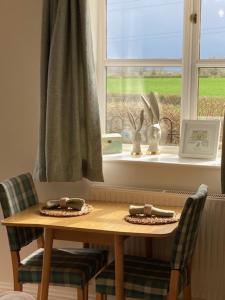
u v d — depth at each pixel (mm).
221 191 3041
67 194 3473
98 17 3555
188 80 3406
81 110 3279
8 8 3471
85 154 3311
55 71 3188
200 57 3381
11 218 2881
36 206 3197
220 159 3291
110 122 3627
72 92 3229
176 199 3113
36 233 3170
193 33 3367
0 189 2936
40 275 2877
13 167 3598
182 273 2701
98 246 3305
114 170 3365
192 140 3346
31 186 3262
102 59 3586
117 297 2658
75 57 3203
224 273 3070
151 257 3180
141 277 2688
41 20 3398
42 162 3297
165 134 3516
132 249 3254
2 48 3514
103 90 3605
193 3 3348
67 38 3221
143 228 2643
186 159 3314
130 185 3340
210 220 3053
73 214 2912
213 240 3064
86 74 3227
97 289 2752
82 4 3180
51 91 3195
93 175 3277
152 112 3434
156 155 3455
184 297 2979
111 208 3092
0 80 3547
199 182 3176
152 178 3279
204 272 3104
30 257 3037
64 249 3166
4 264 3670
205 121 3330
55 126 3205
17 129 3553
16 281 2945
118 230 2605
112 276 2736
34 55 3451
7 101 3549
